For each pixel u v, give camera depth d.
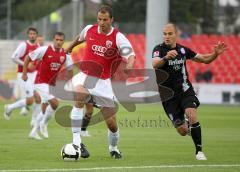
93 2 176.12
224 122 71.12
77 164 33.00
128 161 34.72
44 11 183.62
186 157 37.34
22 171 30.03
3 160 34.75
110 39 34.84
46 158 35.72
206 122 70.88
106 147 42.56
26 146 42.59
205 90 111.44
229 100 110.75
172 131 57.66
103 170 30.55
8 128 58.31
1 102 103.31
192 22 166.62
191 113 35.66
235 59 124.62
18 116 74.69
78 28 129.75
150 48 101.00
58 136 50.91
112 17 34.84
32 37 61.81
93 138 49.22
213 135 54.88
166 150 41.41
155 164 33.50
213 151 41.41
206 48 127.38
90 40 35.09
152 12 100.62
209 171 30.94
